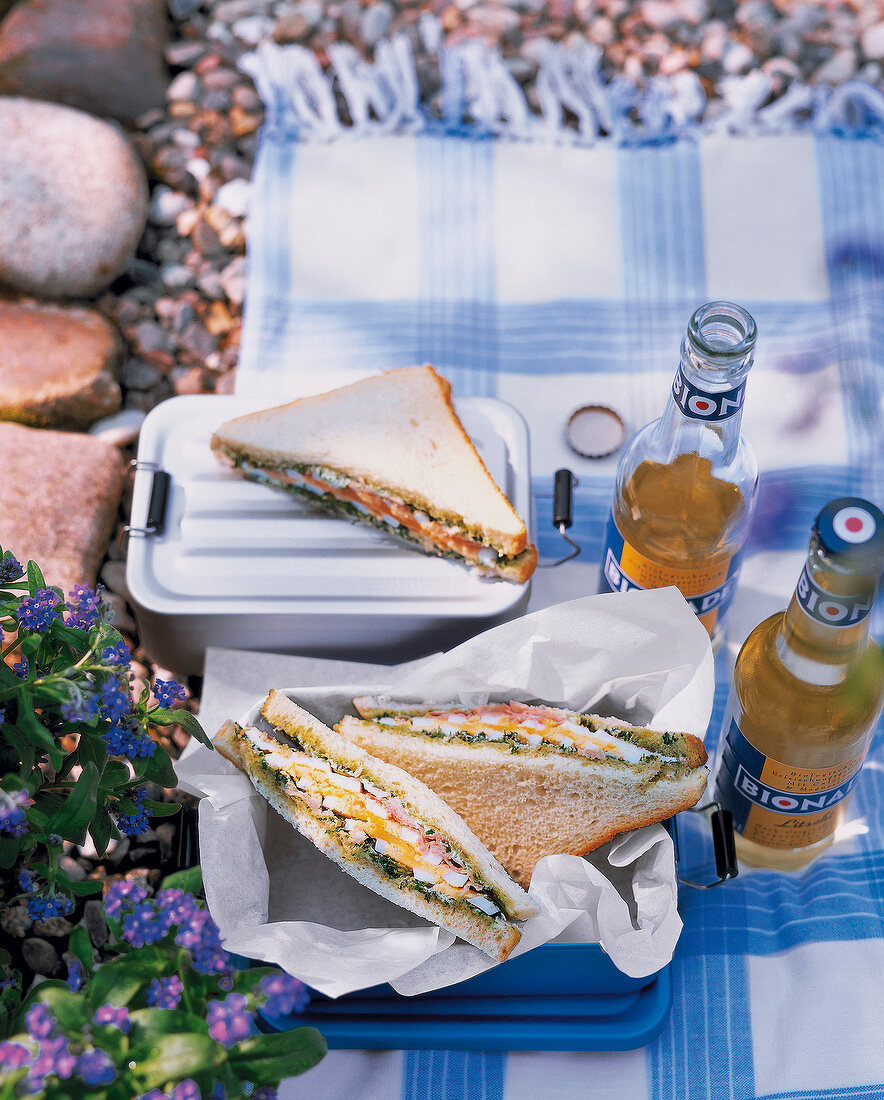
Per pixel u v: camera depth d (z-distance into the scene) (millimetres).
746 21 1211
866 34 1209
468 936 793
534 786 832
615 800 826
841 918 866
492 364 1041
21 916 885
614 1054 839
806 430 1012
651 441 842
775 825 842
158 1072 676
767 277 1062
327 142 1103
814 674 765
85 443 1036
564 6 1225
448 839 817
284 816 823
